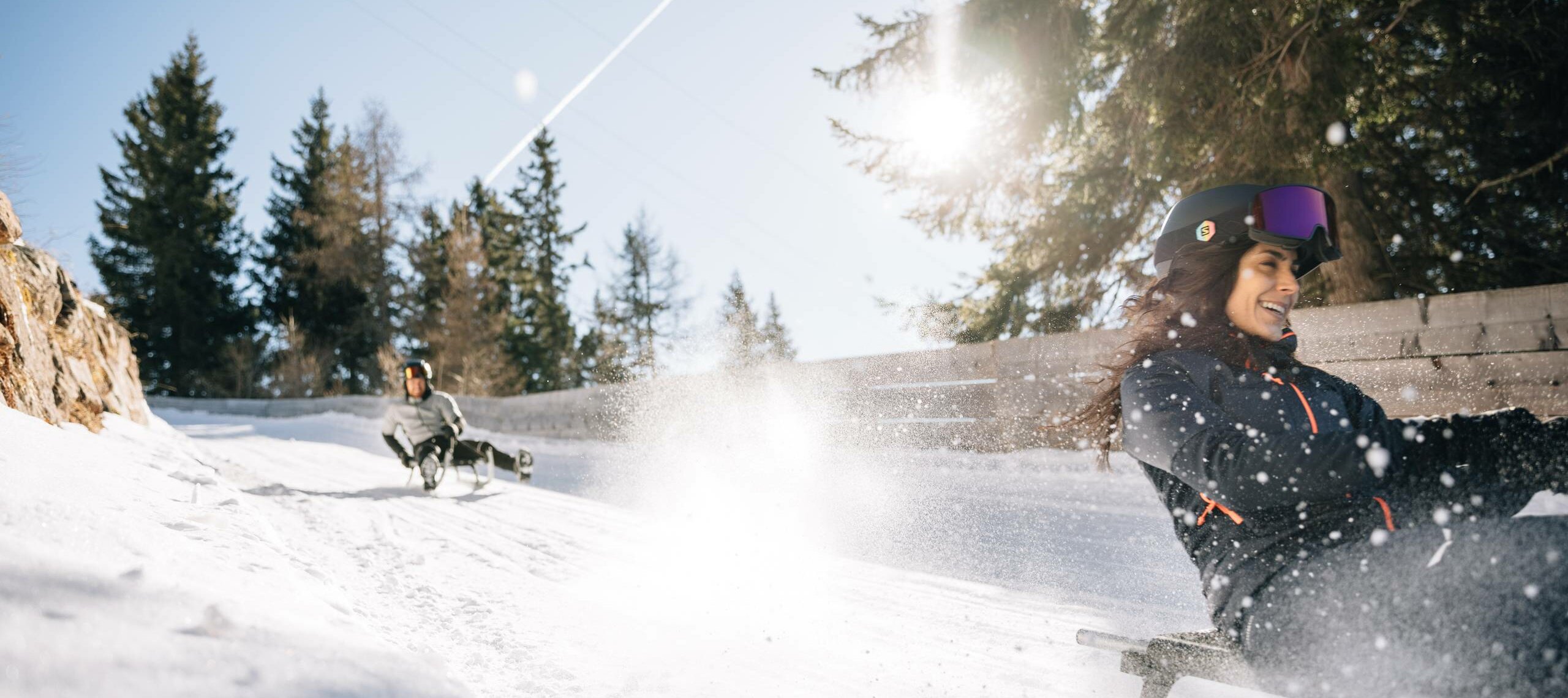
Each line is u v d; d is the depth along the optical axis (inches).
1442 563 44.8
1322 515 51.3
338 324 1829.5
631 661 110.3
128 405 327.9
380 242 1688.0
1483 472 48.7
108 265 1813.5
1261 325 60.1
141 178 1863.9
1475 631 42.5
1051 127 470.3
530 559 183.5
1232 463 49.9
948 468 357.7
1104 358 369.7
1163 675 66.5
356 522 227.9
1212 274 60.5
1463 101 445.4
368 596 134.6
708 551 197.8
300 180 1929.1
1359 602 47.0
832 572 176.9
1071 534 226.5
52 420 207.9
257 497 257.3
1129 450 58.5
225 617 56.1
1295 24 369.4
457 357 1478.8
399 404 343.9
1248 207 59.6
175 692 43.2
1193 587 165.0
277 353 1588.3
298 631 59.7
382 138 1673.2
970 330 539.8
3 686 38.0
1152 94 398.9
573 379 1833.2
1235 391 56.7
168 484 145.6
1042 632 130.6
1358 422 60.6
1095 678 106.0
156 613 53.6
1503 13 405.7
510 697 93.4
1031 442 383.6
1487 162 456.4
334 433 752.3
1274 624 50.7
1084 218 524.1
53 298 258.4
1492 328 286.8
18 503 76.7
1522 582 41.8
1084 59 452.1
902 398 415.8
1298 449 47.7
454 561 176.7
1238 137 390.0
